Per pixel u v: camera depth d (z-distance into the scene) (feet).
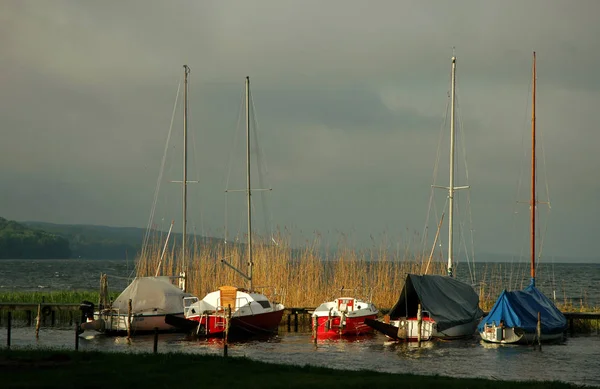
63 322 382.83
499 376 223.71
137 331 319.47
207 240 403.13
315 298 380.99
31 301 423.23
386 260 394.32
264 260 389.39
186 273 376.07
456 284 317.42
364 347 288.30
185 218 402.72
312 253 399.03
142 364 181.06
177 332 329.93
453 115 384.47
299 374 173.78
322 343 301.22
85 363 179.01
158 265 387.96
